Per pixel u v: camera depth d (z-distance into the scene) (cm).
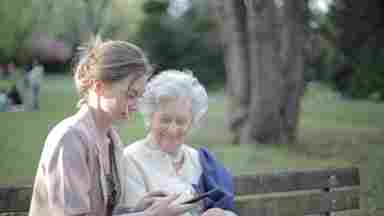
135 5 3528
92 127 239
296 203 345
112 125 257
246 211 331
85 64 239
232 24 1164
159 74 297
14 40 3170
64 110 1595
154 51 3800
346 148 1010
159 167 293
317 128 1396
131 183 281
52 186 225
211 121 1594
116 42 241
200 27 3797
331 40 2577
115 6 3338
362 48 2597
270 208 337
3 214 288
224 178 305
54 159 227
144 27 3819
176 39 3803
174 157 302
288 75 1125
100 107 239
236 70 1161
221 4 1192
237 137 1140
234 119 1149
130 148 296
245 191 331
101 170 240
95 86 236
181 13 3919
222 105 2320
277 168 796
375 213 443
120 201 268
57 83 3434
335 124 1490
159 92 288
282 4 1117
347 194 362
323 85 2852
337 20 2492
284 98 1122
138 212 249
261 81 1117
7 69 3434
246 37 1160
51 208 226
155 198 264
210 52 3797
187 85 293
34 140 948
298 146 1066
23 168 720
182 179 299
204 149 316
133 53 237
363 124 1477
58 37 3616
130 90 235
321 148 1028
